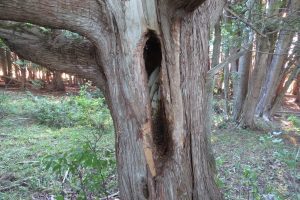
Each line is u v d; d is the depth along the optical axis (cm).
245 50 788
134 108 257
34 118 1039
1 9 248
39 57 304
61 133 877
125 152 269
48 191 494
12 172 575
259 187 519
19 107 1178
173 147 265
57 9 254
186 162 271
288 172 609
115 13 249
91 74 300
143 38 248
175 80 259
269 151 762
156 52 264
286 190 528
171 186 264
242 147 802
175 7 243
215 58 836
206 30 290
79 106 1048
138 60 251
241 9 677
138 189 267
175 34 254
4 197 478
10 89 1731
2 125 942
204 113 292
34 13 253
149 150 261
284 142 876
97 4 258
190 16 262
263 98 1241
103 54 269
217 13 319
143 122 258
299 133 1007
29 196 487
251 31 779
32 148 726
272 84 1216
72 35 305
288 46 1020
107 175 431
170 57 255
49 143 775
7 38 303
